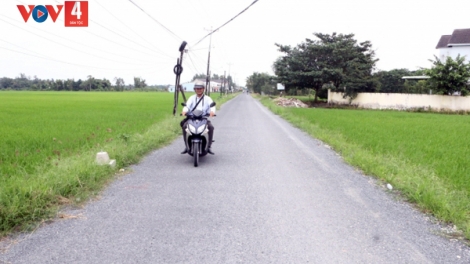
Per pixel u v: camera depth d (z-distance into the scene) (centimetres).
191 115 742
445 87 3167
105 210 457
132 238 376
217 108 2883
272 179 633
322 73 3688
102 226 406
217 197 520
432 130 1385
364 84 3656
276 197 527
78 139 932
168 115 1727
